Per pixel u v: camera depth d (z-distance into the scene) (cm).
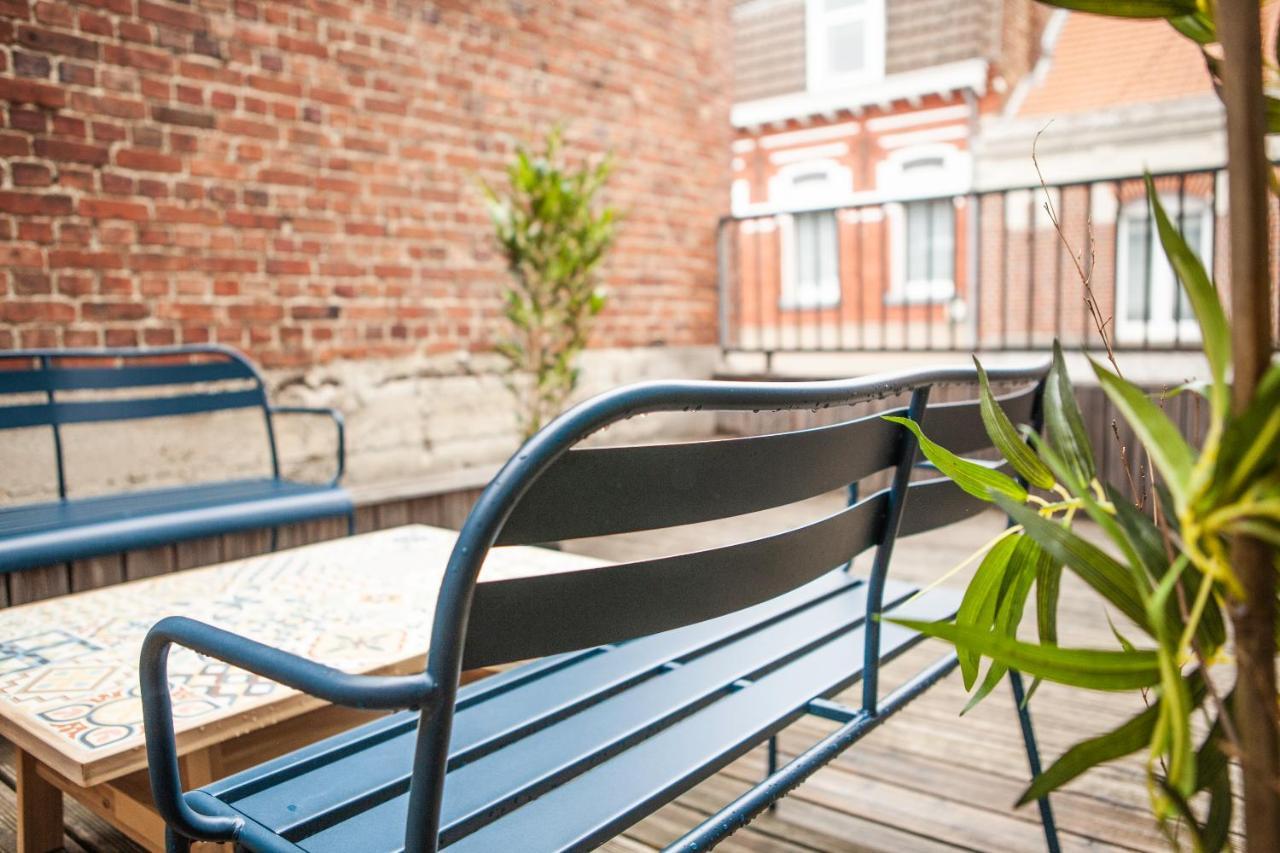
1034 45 1374
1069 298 1027
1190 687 57
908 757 193
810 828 166
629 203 499
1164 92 1130
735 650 133
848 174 1400
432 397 397
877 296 1341
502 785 91
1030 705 220
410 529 227
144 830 126
